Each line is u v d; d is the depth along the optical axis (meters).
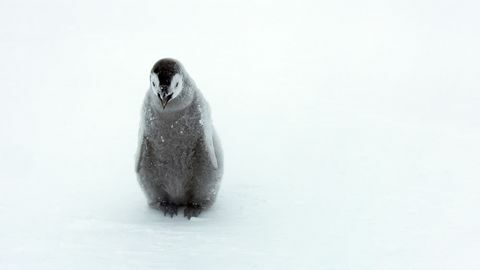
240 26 51.84
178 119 8.10
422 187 10.22
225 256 6.72
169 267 6.30
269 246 7.14
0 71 24.45
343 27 49.19
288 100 19.98
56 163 11.58
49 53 31.17
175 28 50.31
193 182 8.66
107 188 9.96
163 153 8.34
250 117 16.88
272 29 49.09
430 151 12.88
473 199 9.52
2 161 11.58
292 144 13.47
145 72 26.56
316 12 61.22
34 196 9.23
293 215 8.59
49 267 6.12
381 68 28.56
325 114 17.36
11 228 7.43
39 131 14.54
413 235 7.69
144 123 8.26
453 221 8.34
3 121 15.58
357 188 10.12
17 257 6.38
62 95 20.00
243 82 24.58
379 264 6.63
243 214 8.66
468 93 22.30
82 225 7.70
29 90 20.61
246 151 12.84
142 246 6.95
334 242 7.37
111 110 17.83
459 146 13.38
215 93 21.64
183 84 7.99
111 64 28.61
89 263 6.28
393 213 8.72
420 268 6.54
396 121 16.52
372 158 12.25
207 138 8.28
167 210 8.70
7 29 42.16
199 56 33.78
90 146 13.11
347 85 23.94
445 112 18.84
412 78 25.72
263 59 32.44
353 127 15.37
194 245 7.07
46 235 7.20
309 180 10.62
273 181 10.57
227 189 10.06
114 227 7.70
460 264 6.64
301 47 37.91
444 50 34.91
